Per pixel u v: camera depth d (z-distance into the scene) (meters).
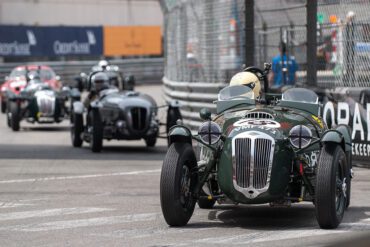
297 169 24.70
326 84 44.62
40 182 36.31
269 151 23.84
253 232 24.39
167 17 77.69
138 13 137.12
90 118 50.19
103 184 35.50
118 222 26.38
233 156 24.00
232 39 56.22
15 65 116.06
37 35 119.44
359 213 27.67
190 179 25.48
